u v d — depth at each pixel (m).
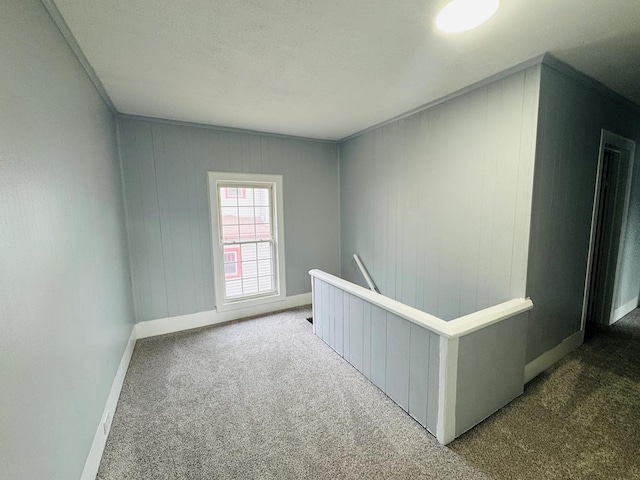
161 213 3.08
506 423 1.75
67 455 1.19
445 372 1.56
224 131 3.33
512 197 2.02
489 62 1.89
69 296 1.33
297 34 1.57
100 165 2.10
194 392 2.14
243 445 1.65
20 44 1.03
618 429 1.69
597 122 2.37
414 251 2.90
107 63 1.85
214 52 1.75
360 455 1.56
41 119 1.17
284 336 3.06
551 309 2.25
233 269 3.58
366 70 1.99
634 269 3.37
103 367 1.78
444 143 2.49
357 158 3.68
